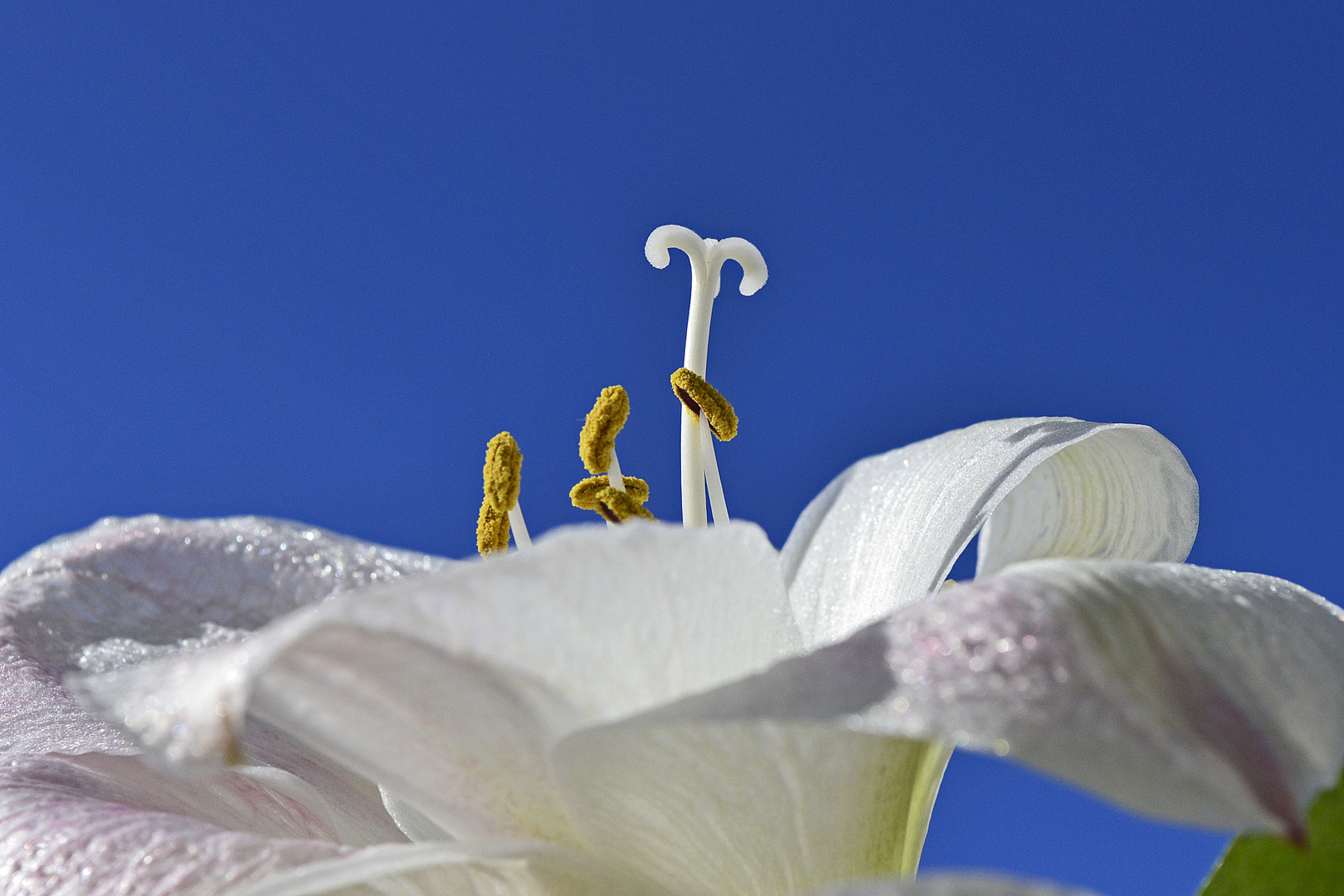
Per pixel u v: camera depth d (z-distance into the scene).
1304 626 0.23
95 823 0.24
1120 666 0.19
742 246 0.29
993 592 0.20
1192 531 0.28
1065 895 0.15
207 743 0.17
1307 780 0.18
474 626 0.21
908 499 0.28
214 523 0.28
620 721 0.20
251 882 0.24
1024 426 0.28
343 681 0.22
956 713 0.18
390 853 0.23
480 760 0.24
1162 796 0.17
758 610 0.24
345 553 0.27
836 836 0.24
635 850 0.24
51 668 0.26
